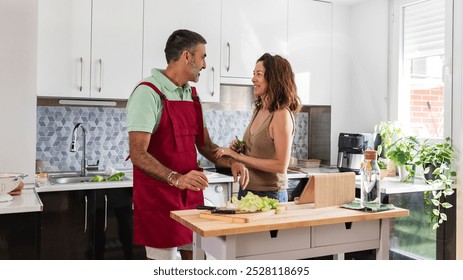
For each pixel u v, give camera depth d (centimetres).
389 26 383
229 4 360
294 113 239
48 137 339
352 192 201
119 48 323
